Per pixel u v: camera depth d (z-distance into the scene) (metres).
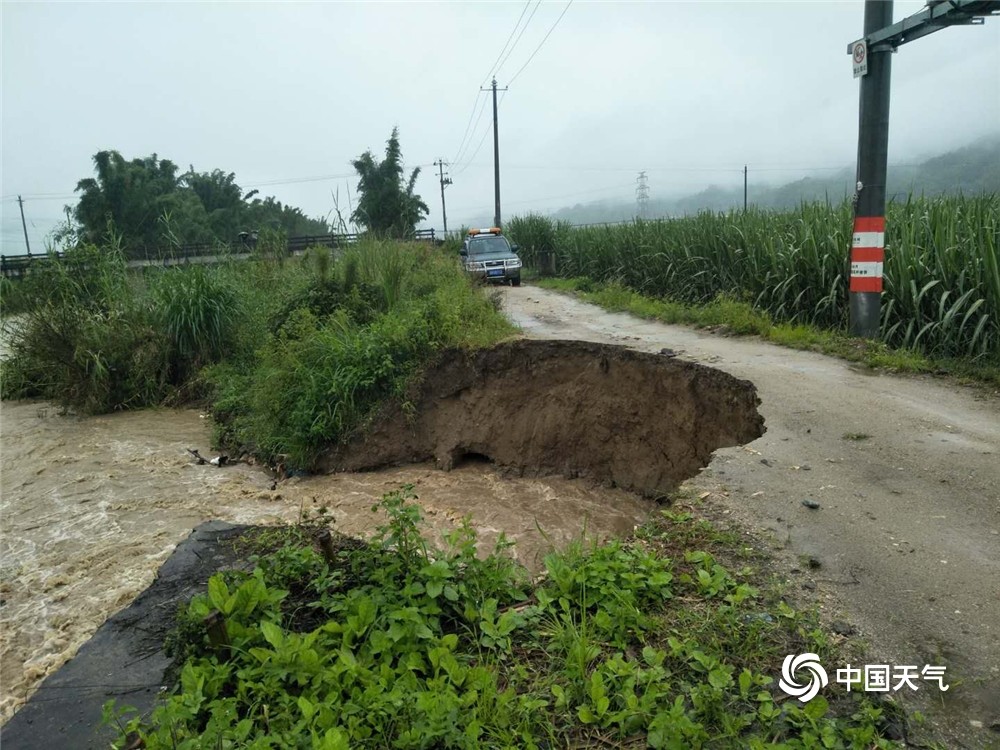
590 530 8.02
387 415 10.53
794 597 3.91
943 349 8.91
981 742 2.92
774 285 12.60
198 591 4.63
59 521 7.90
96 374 12.86
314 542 5.29
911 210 10.70
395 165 26.56
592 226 24.61
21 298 13.72
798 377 8.36
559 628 3.60
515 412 10.42
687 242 15.80
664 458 9.16
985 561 4.20
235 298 13.95
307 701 3.03
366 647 3.58
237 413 11.88
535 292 20.27
